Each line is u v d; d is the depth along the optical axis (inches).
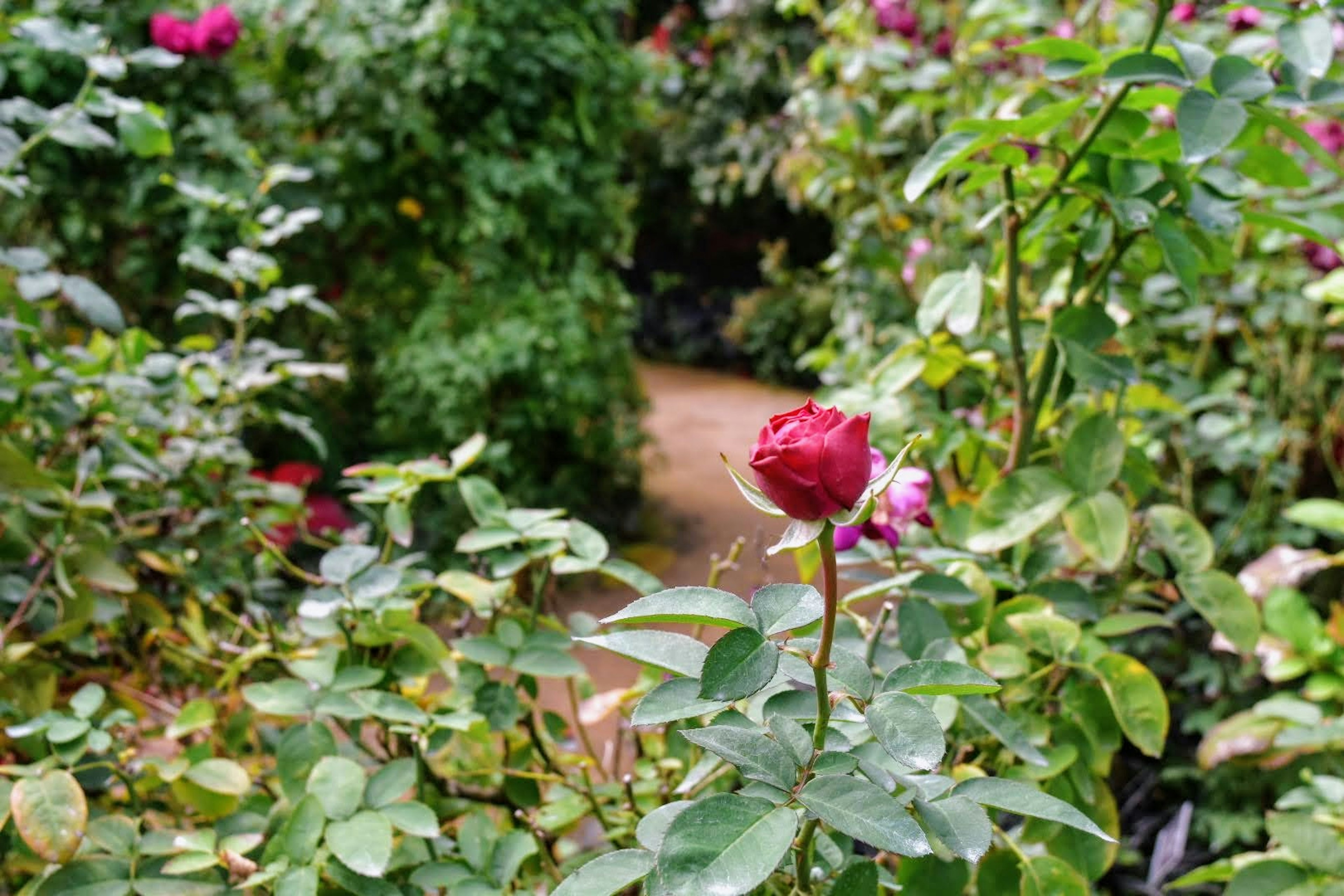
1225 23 72.8
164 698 47.9
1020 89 72.7
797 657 22.0
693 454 158.2
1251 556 67.9
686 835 18.8
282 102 111.1
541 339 109.6
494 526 32.5
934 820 20.7
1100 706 31.3
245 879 26.0
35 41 44.1
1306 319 66.6
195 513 54.2
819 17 102.6
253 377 57.2
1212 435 63.8
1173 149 34.1
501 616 33.5
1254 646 32.1
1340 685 43.0
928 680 20.8
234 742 33.6
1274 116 29.8
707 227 223.8
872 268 90.5
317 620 31.7
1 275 47.1
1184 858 59.9
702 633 32.4
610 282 124.4
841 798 19.3
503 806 34.3
